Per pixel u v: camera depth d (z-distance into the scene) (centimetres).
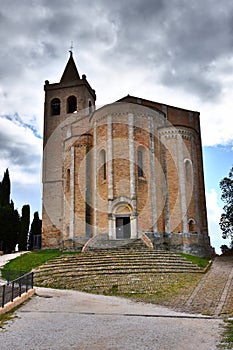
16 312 1594
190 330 1270
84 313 1577
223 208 3678
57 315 1537
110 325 1357
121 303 1823
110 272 2447
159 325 1349
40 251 3766
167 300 1891
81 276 2403
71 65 5400
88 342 1138
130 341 1137
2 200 5603
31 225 5800
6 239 5075
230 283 2234
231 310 1638
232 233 3641
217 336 1188
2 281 2364
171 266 2667
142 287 2181
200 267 2775
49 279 2403
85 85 5122
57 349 1074
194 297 1930
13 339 1191
